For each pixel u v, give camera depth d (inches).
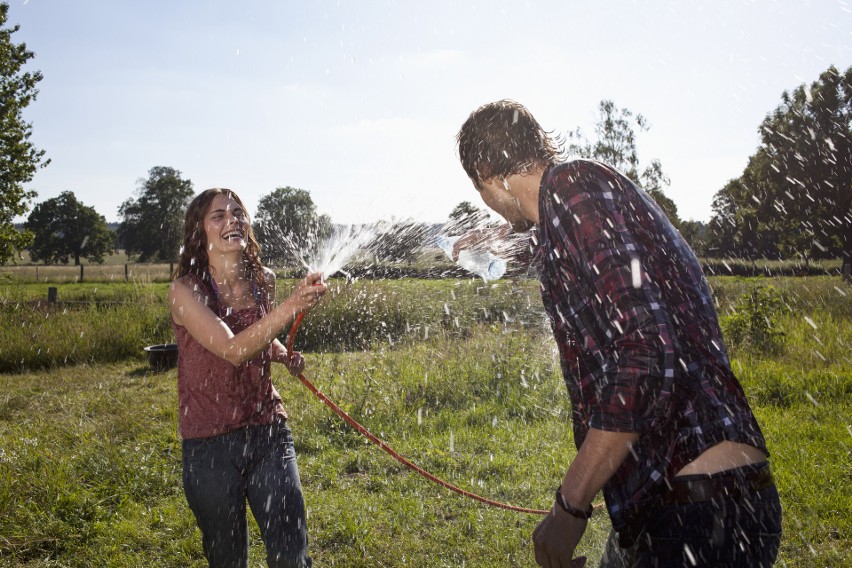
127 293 636.1
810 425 239.5
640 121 838.5
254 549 165.8
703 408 62.6
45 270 2128.4
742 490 61.7
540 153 75.6
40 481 202.2
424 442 249.0
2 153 1031.0
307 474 219.6
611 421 60.1
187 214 118.2
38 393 362.0
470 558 158.1
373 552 163.6
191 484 109.3
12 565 160.7
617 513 66.3
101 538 173.8
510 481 206.4
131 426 274.7
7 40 1036.5
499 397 308.5
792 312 465.1
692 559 61.9
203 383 109.0
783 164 1063.0
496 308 502.0
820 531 162.4
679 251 68.1
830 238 1069.1
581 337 67.8
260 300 122.0
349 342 498.3
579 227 64.7
